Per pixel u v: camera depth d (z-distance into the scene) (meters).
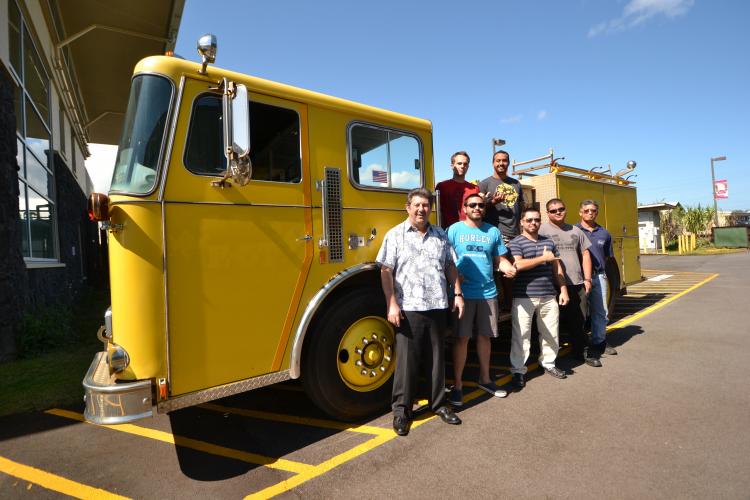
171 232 2.60
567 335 6.23
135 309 2.49
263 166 3.04
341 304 3.30
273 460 2.88
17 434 3.39
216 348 2.73
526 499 2.35
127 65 10.74
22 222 6.48
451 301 3.70
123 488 2.61
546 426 3.22
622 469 2.60
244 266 2.87
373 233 3.61
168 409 2.54
